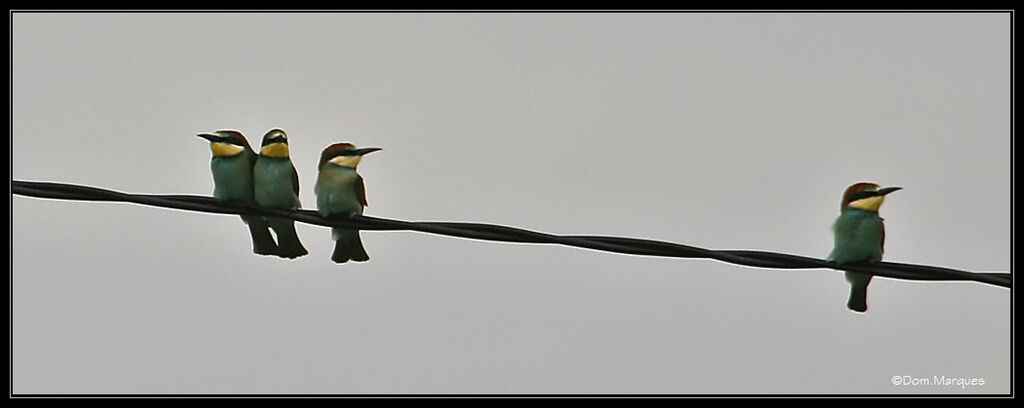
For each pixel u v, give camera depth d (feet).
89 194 39.19
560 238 39.63
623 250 39.70
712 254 39.88
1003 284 41.39
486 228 39.86
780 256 40.45
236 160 45.96
